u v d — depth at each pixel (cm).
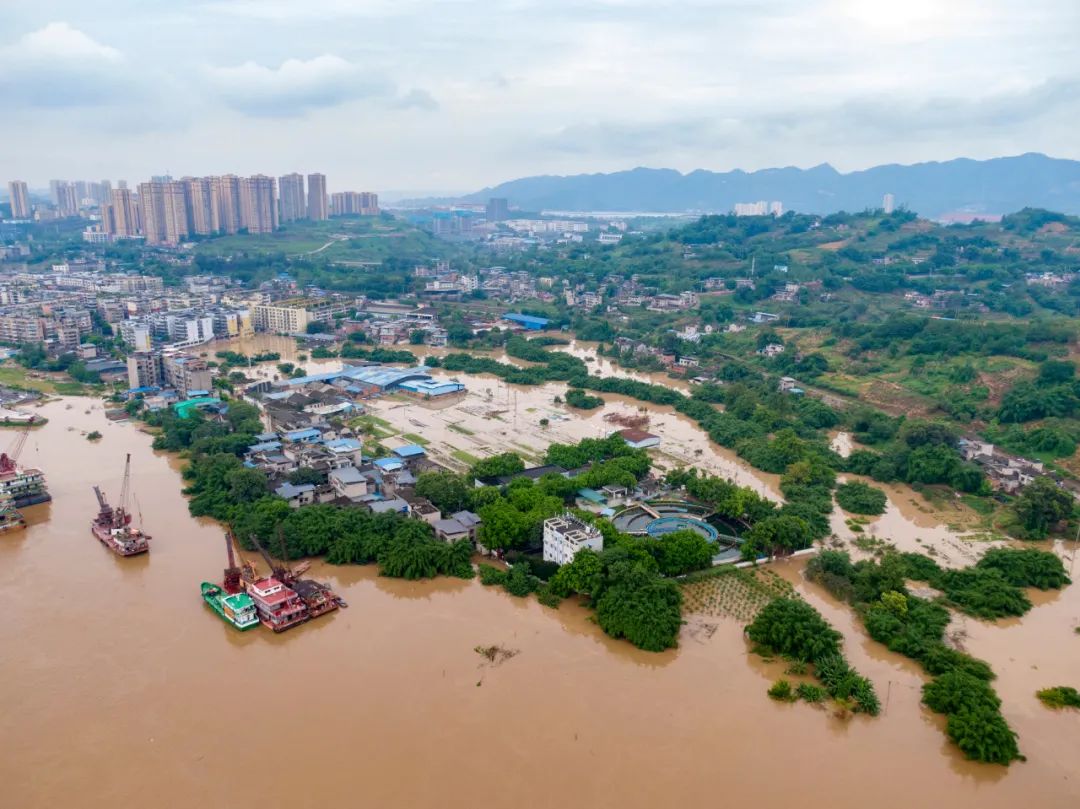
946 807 9431
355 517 15775
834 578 14300
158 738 10344
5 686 11388
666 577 14388
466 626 13075
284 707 10975
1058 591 14750
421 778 9675
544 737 10444
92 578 14600
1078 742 10575
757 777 9819
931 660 11994
